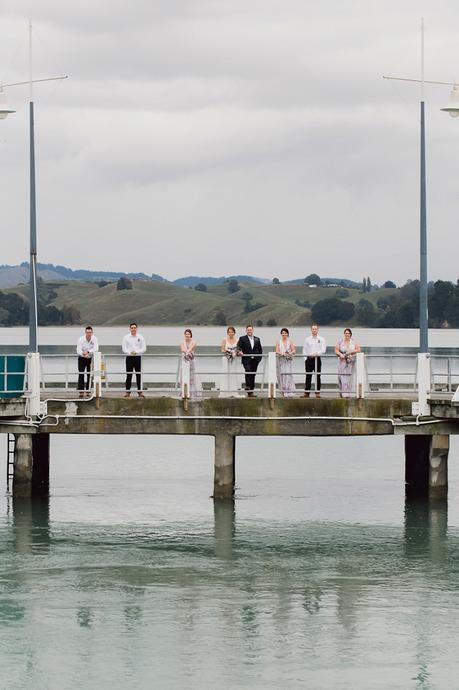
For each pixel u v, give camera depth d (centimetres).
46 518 4122
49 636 2958
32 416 4144
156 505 4362
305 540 3844
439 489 4275
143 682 2703
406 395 4544
